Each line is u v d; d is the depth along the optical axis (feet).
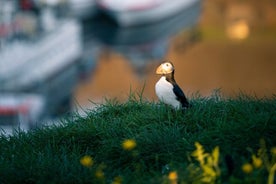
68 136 27.04
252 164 21.70
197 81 232.94
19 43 151.53
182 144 24.30
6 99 131.03
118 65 214.90
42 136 27.53
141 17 216.95
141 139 25.11
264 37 262.88
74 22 182.29
